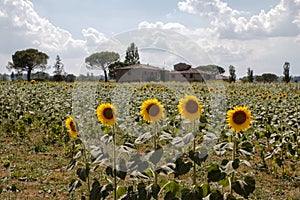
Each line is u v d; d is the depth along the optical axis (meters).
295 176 6.38
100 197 3.34
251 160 7.43
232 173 3.45
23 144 8.92
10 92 14.79
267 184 5.89
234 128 3.50
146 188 3.28
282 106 11.63
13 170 6.59
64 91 15.40
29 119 9.56
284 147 7.18
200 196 3.25
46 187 5.62
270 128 8.18
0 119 11.07
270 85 24.62
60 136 8.61
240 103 14.27
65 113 10.17
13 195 5.25
